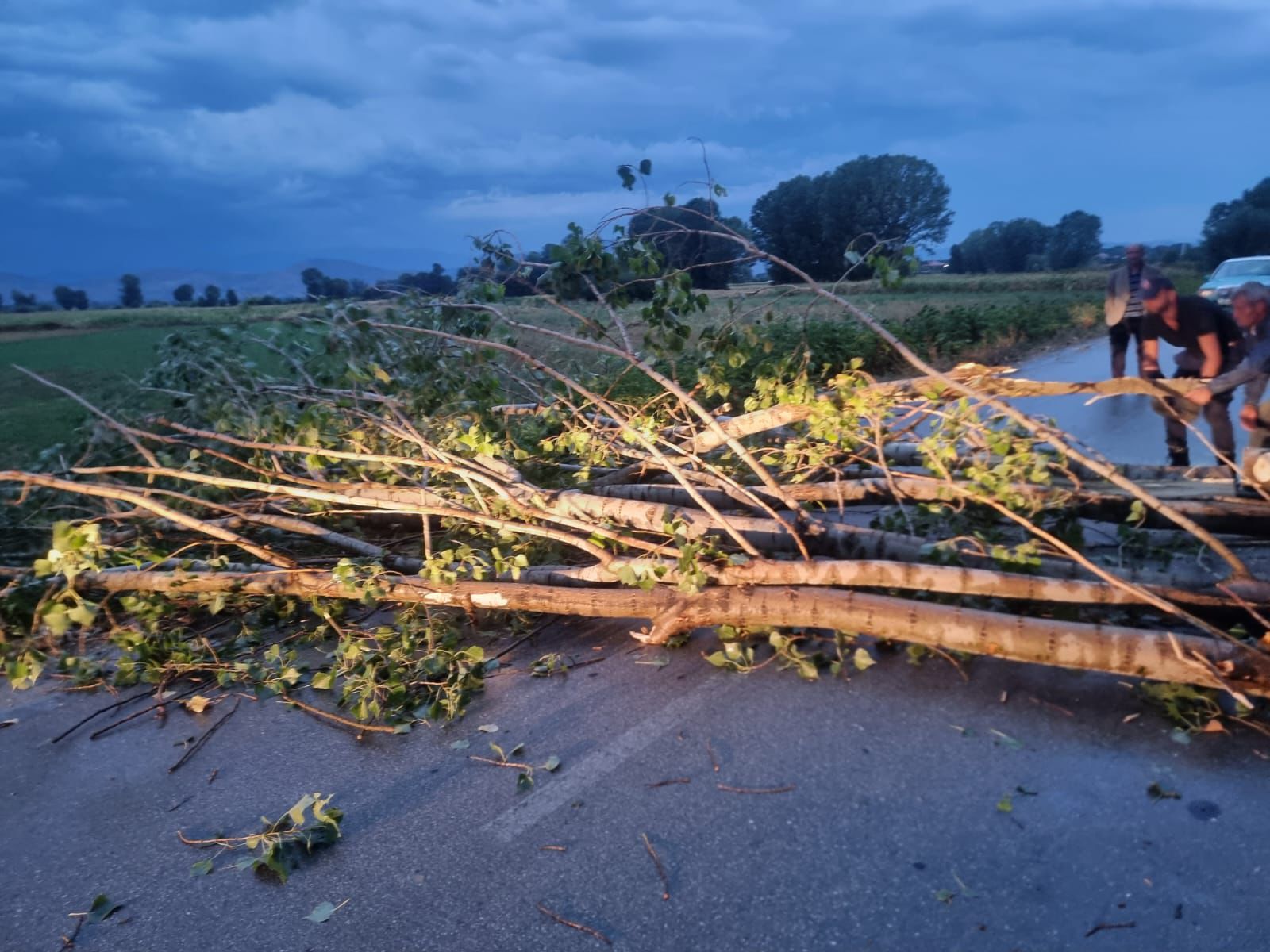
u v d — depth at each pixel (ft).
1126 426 34.09
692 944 8.91
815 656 14.44
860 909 9.21
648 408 21.30
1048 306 81.00
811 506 19.83
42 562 14.07
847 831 10.44
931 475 18.70
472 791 11.85
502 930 9.30
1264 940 8.50
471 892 9.90
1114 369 23.80
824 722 12.86
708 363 20.51
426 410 21.07
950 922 8.96
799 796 11.18
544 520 17.62
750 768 11.84
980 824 10.39
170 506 19.79
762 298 21.57
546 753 12.62
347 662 14.71
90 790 12.55
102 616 18.15
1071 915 8.96
